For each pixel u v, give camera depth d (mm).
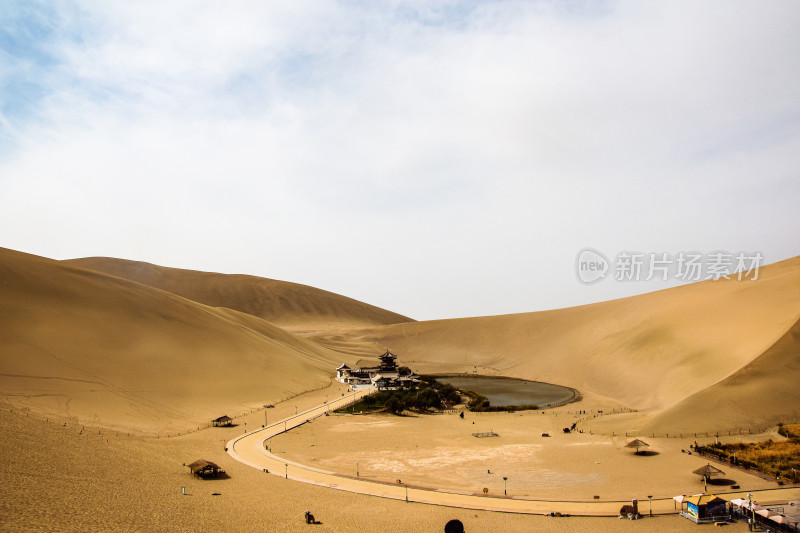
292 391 122250
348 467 66938
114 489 48406
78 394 85875
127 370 101375
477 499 54781
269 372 129000
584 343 163375
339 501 53219
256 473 62344
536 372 164250
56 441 59000
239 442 78312
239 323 166000
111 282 135625
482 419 100438
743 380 87750
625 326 157375
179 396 99688
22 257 126562
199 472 59344
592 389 133625
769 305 119062
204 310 153500
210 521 44281
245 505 49844
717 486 57781
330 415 101812
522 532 45750
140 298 134125
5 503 39562
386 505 52531
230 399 106062
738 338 112438
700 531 46594
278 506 50438
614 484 59750
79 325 109188
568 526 47406
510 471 65375
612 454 71812
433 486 59375
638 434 80875
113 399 88750
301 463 68125
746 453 67375
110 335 110875
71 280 126188
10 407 71688
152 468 58375
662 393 108750
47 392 82938
